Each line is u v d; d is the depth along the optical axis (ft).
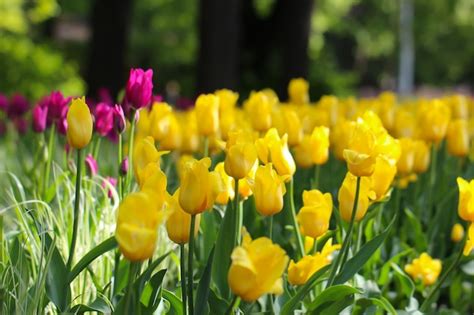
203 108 15.19
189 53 109.60
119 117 12.92
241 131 11.60
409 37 145.89
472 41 176.65
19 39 62.03
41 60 58.59
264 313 11.35
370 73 191.52
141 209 8.00
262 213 10.46
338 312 10.91
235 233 10.90
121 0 65.77
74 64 77.82
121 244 7.89
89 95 65.62
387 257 16.47
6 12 64.85
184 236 9.62
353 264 11.00
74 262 12.92
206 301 9.89
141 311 9.87
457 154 18.30
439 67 184.96
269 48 75.31
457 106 22.97
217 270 11.66
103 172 20.93
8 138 25.05
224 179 11.25
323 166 19.77
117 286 11.40
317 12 103.55
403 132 19.24
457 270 16.19
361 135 10.66
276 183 10.31
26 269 11.16
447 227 17.43
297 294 10.49
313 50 81.51
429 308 14.39
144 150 10.59
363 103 24.63
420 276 14.93
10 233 12.47
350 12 154.10
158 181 9.27
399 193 16.71
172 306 10.82
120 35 66.03
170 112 15.55
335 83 74.38
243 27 75.20
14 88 57.26
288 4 64.75
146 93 12.82
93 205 13.84
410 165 15.72
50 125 17.85
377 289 13.05
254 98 16.11
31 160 24.43
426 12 160.45
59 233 13.21
